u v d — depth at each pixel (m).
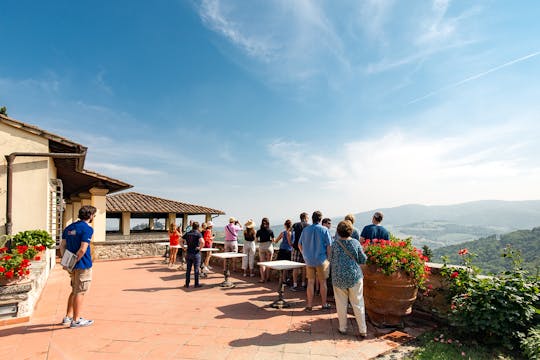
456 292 4.47
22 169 7.52
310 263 5.45
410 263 4.49
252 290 7.23
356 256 4.29
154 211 19.09
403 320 4.64
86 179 12.95
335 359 3.52
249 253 9.03
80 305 4.59
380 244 4.86
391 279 4.44
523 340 3.68
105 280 8.57
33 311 5.38
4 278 4.75
